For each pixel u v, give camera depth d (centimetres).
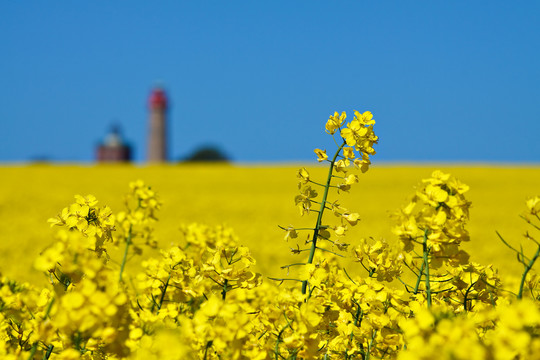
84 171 4591
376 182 3869
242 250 364
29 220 2155
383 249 374
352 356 349
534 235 1764
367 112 369
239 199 3073
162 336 225
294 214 2534
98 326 212
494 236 1800
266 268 1209
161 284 386
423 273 322
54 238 225
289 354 292
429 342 204
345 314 348
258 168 4903
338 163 367
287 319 305
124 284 432
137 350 237
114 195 3092
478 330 291
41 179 3897
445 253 311
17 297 411
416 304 311
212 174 4484
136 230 567
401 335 317
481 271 369
